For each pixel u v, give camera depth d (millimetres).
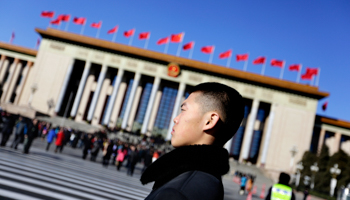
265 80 60469
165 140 60719
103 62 64625
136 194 10672
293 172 53938
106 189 10234
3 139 16094
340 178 47500
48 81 63969
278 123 60656
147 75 65125
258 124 70312
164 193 1122
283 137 60250
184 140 1486
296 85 60031
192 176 1215
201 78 62812
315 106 60969
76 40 64250
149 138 59594
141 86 70688
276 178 50375
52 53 65438
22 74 75562
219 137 1488
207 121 1460
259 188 39156
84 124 59594
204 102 1484
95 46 64438
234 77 61594
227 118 1463
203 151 1297
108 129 58688
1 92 74250
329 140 72000
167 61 62656
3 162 10625
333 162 48656
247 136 60562
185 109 1535
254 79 60625
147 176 1428
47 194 7281
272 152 59875
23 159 12781
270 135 60344
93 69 69625
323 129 68750
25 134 16031
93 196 8359
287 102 61469
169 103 70750
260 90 62062
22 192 6914
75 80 72312
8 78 74500
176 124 1562
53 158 16438
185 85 63188
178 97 62500
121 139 55344
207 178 1211
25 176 8938
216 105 1469
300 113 61000
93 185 10445
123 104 70938
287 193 5992
